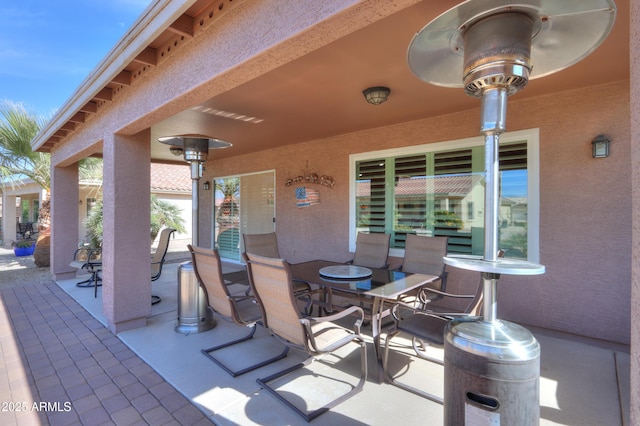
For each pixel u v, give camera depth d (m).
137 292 3.90
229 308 2.95
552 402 2.39
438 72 2.11
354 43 2.52
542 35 1.73
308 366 2.96
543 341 3.40
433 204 4.59
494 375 1.42
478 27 1.59
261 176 7.27
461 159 4.34
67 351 3.33
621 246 3.29
